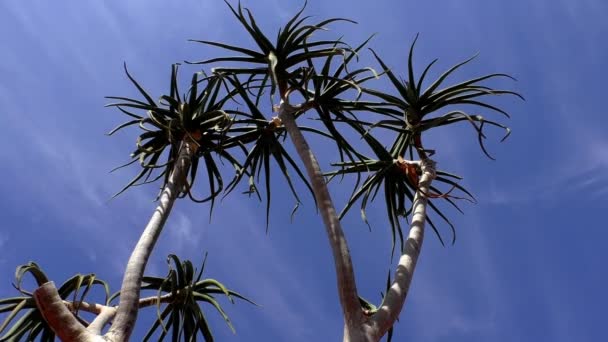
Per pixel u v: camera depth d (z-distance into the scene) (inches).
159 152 400.2
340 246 274.2
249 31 371.2
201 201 375.6
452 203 408.5
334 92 366.0
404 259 298.0
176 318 358.0
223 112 382.9
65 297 311.7
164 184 388.2
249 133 396.2
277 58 368.2
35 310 305.7
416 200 349.1
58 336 254.1
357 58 370.0
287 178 389.7
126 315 272.1
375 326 256.8
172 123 388.8
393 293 274.7
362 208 385.1
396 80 373.7
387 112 383.2
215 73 378.3
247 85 388.2
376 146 387.2
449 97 371.9
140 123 379.6
